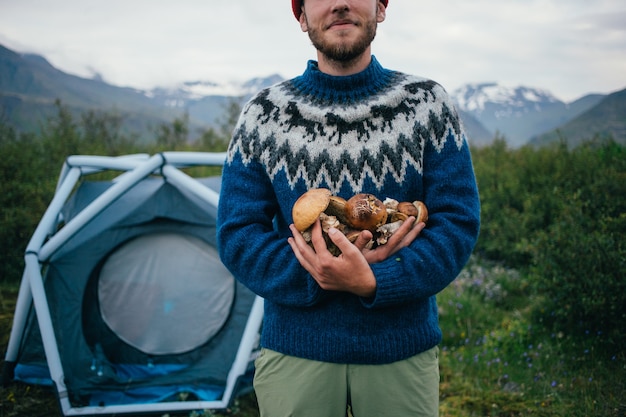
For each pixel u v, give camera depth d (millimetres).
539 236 4871
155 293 3697
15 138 8891
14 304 5336
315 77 1696
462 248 1547
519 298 5500
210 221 3689
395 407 1592
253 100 1781
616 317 3930
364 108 1626
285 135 1660
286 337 1637
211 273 3717
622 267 3994
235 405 3447
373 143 1610
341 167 1609
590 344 3951
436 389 1680
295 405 1611
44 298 3477
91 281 3666
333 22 1604
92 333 3637
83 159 4141
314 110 1649
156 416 3338
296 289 1569
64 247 3633
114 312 3682
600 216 4734
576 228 4531
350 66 1681
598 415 3047
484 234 7098
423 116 1648
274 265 1589
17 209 6328
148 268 3723
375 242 1528
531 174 7930
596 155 7438
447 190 1609
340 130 1623
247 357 3422
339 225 1483
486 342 4230
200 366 3633
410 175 1617
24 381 3746
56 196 3932
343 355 1562
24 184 6887
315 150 1623
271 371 1686
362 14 1611
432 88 1699
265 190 1728
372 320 1568
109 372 3551
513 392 3475
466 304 5129
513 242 6633
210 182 4305
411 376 1605
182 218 3660
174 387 3592
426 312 1665
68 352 3523
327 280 1452
